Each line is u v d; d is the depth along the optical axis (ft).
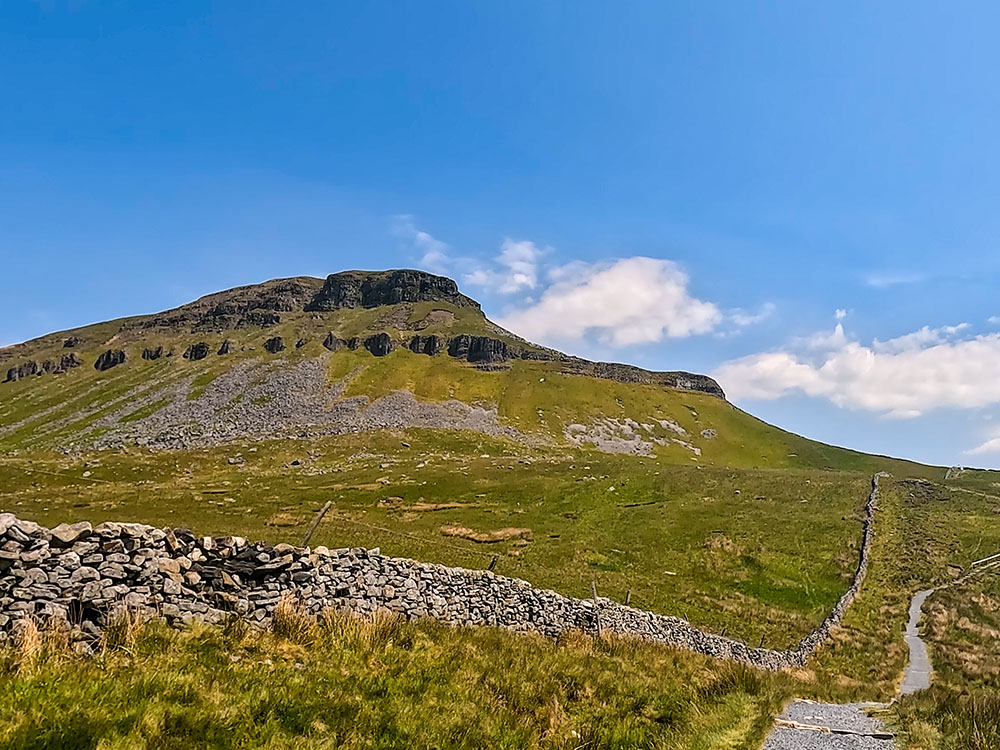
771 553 195.52
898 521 238.27
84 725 23.85
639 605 125.29
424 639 45.96
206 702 27.86
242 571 42.42
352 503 255.50
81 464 342.03
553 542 204.54
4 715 23.11
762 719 46.68
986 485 313.12
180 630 35.19
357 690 33.81
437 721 32.73
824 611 151.94
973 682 99.25
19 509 193.88
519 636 59.16
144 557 36.40
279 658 35.99
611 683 48.49
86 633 31.91
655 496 268.00
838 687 84.38
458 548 163.53
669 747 37.52
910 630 140.87
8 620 30.14
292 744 26.84
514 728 35.19
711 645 90.79
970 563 192.24
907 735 48.49
